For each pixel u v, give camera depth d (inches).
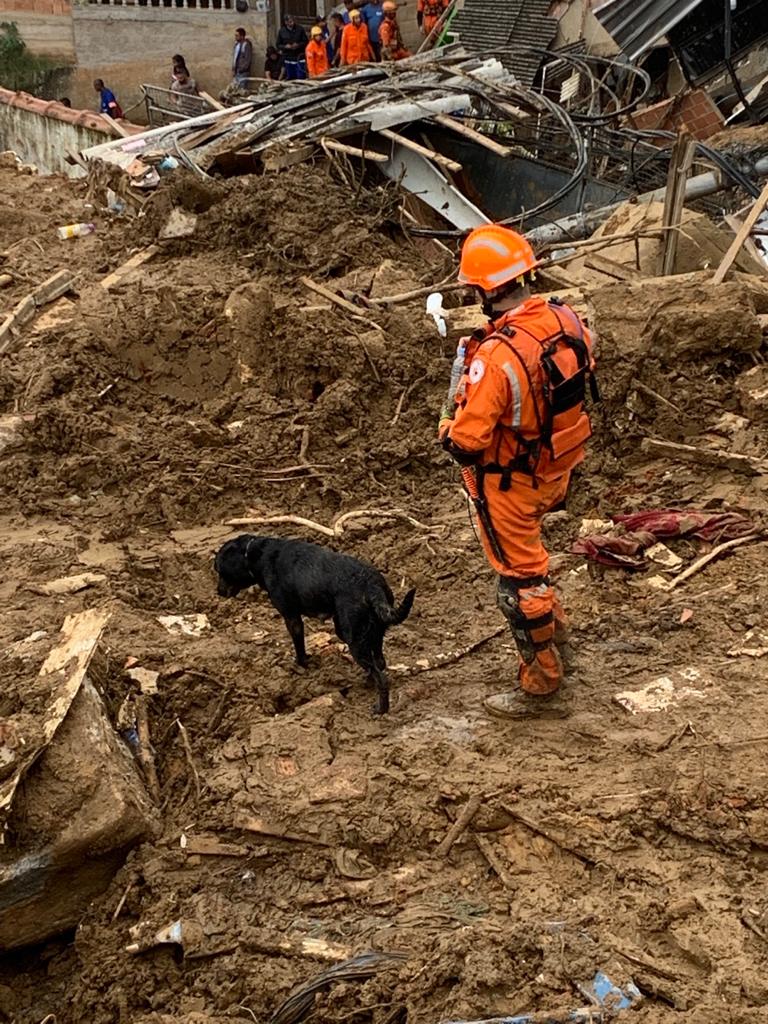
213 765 260.4
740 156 544.1
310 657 285.4
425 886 238.7
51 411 368.8
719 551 309.3
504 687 274.1
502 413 241.8
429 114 678.5
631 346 371.2
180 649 288.0
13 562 320.2
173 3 1134.4
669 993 217.5
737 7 749.9
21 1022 239.5
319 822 246.8
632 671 273.9
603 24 761.6
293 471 359.6
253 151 644.7
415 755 255.6
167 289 406.0
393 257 506.9
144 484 355.9
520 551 252.2
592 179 680.4
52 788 244.8
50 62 1128.8
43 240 572.7
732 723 257.4
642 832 240.5
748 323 375.2
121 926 242.5
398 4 1130.0
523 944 224.1
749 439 351.9
